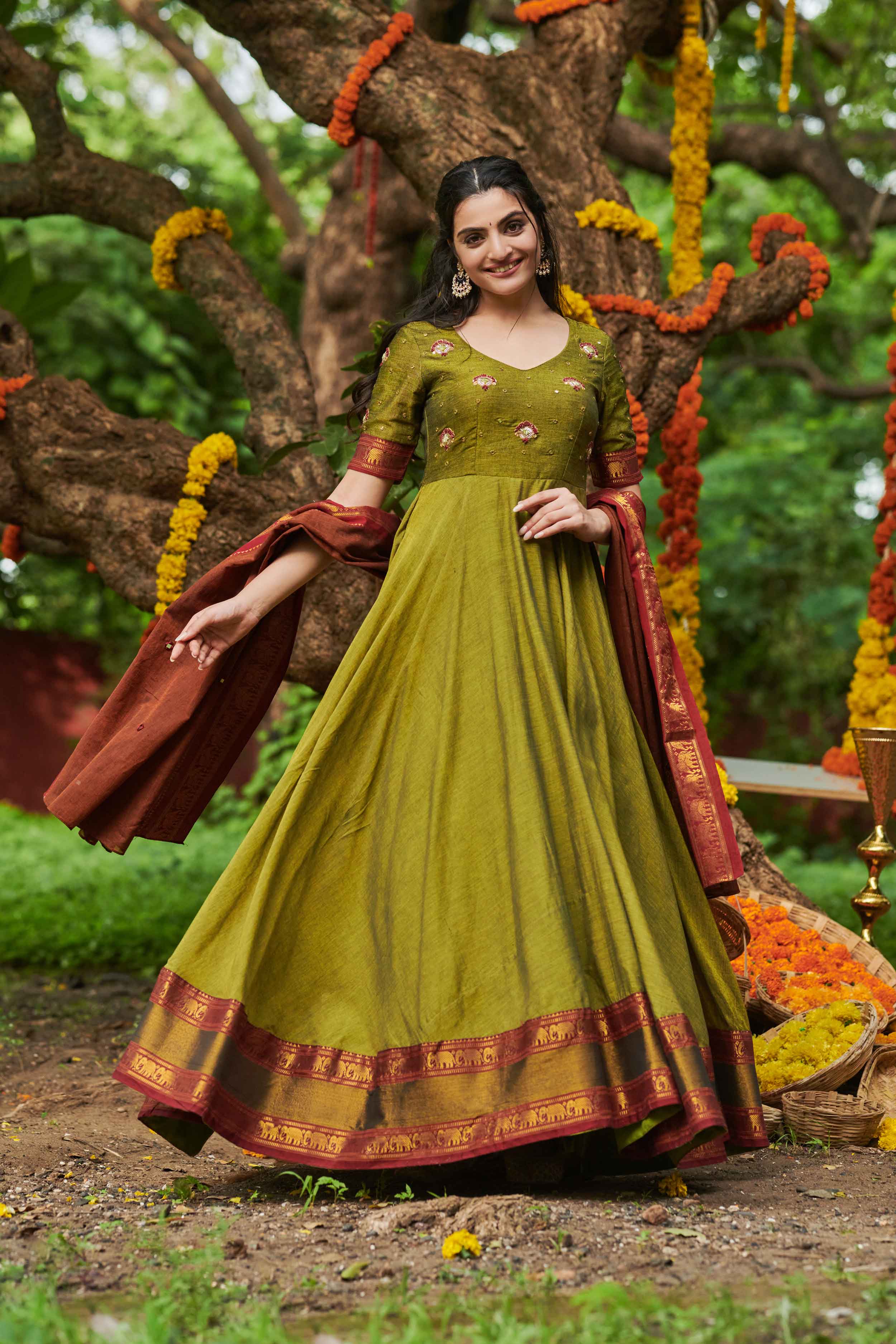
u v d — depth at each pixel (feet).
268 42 15.62
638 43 17.67
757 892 14.61
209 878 29.27
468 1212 7.47
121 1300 6.40
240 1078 8.14
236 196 48.80
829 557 44.29
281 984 8.46
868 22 32.65
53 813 9.32
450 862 8.33
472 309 9.54
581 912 8.09
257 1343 5.58
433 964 8.19
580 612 9.19
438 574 8.91
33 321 18.51
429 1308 6.18
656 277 16.29
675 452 17.35
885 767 13.71
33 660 46.83
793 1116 10.16
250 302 17.28
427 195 15.79
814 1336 5.59
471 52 16.60
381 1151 7.97
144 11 36.63
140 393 39.99
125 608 47.42
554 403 9.14
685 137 17.34
